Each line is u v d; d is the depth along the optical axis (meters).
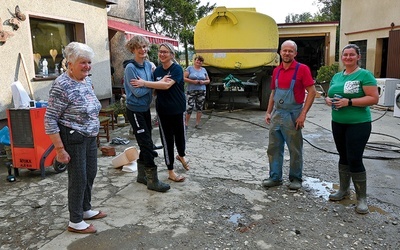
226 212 3.21
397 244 2.66
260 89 8.88
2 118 5.25
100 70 7.89
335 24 15.44
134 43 3.46
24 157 4.05
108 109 6.59
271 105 3.84
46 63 6.22
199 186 3.82
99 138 5.93
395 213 3.18
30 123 3.94
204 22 8.16
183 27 20.14
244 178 4.08
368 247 2.62
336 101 3.14
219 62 8.31
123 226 2.93
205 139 5.95
